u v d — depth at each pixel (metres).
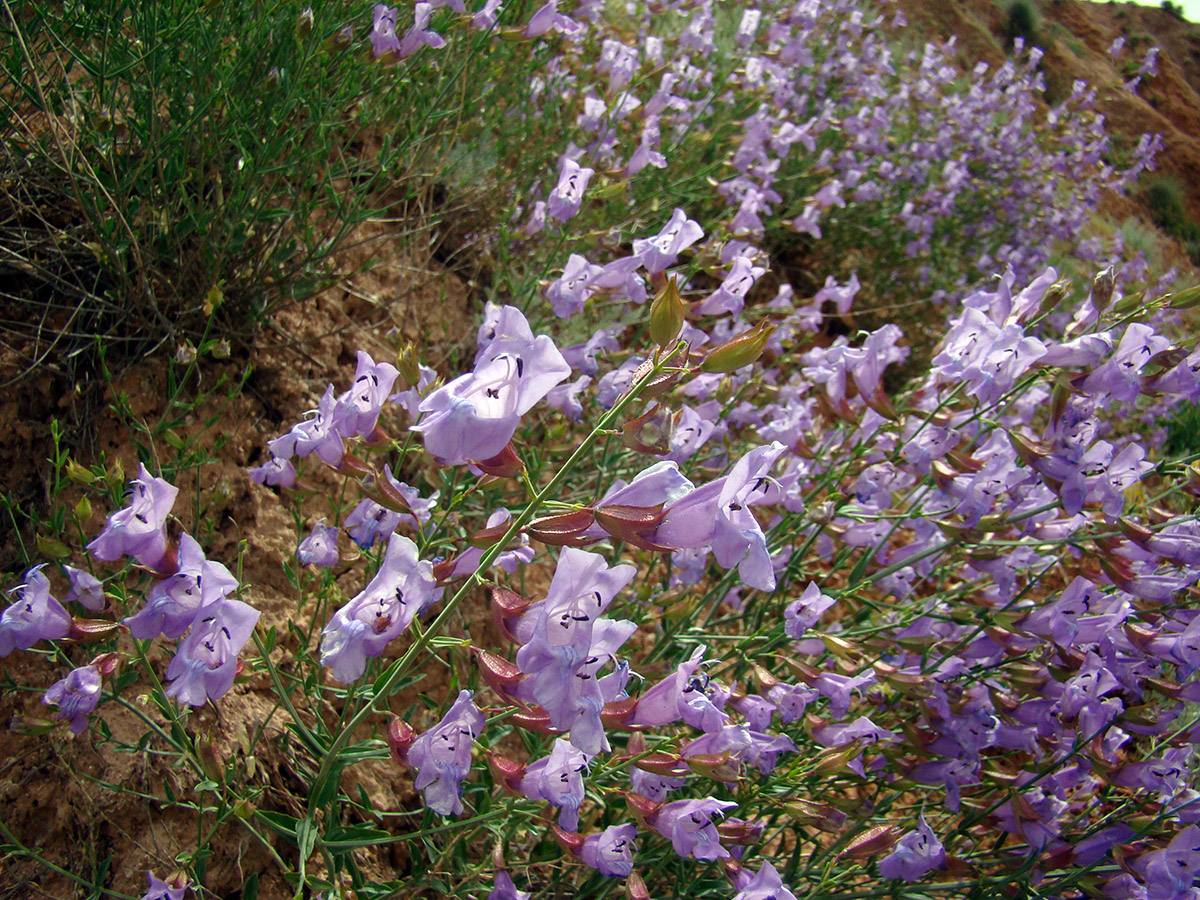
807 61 0.70
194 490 0.32
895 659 0.36
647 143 0.46
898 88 0.94
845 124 0.74
